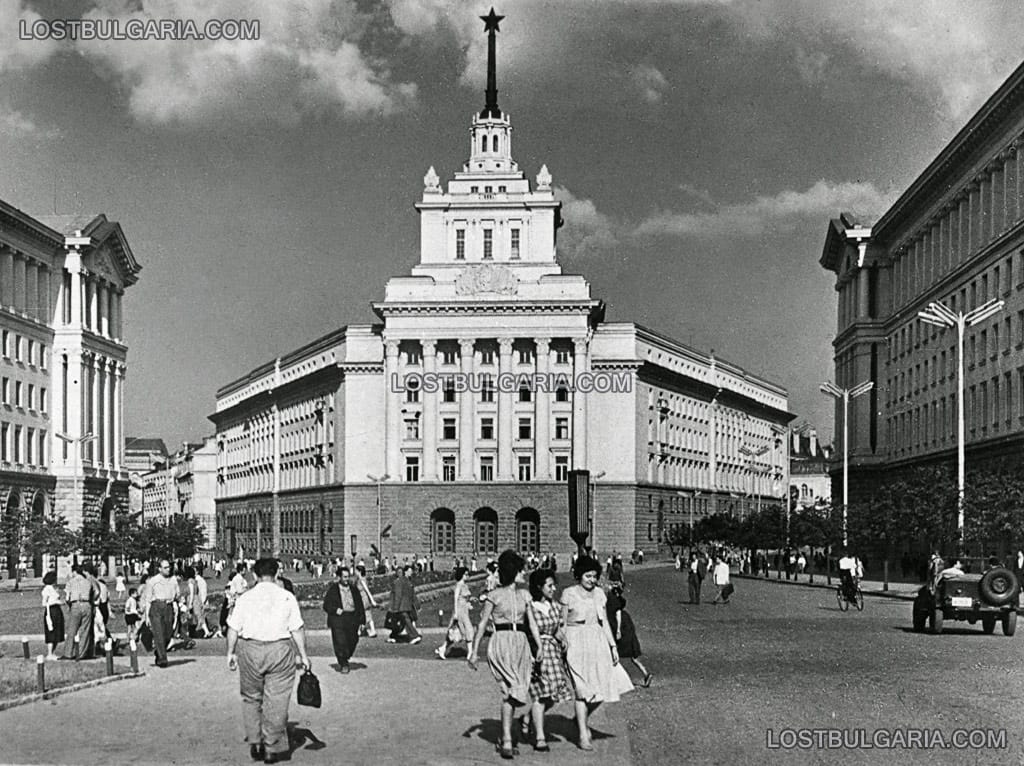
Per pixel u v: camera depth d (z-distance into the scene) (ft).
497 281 420.77
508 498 416.46
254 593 52.08
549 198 437.99
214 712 66.18
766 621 140.87
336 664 91.71
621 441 418.92
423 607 171.73
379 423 426.51
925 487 204.54
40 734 58.95
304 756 52.65
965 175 268.00
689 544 393.50
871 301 351.05
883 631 124.06
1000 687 76.33
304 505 473.67
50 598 97.40
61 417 340.18
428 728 60.08
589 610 55.26
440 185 475.72
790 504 393.50
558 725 61.26
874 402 349.00
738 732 59.16
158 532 302.66
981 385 254.47
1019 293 231.30
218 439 626.23
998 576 117.50
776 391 607.37
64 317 346.13
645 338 438.40
